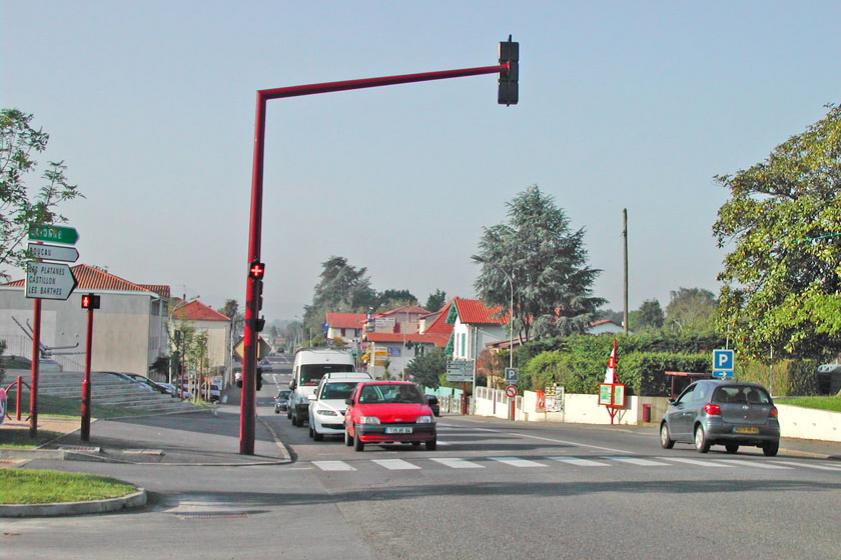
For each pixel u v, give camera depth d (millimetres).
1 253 14914
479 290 72188
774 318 27391
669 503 11641
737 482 14016
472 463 17859
